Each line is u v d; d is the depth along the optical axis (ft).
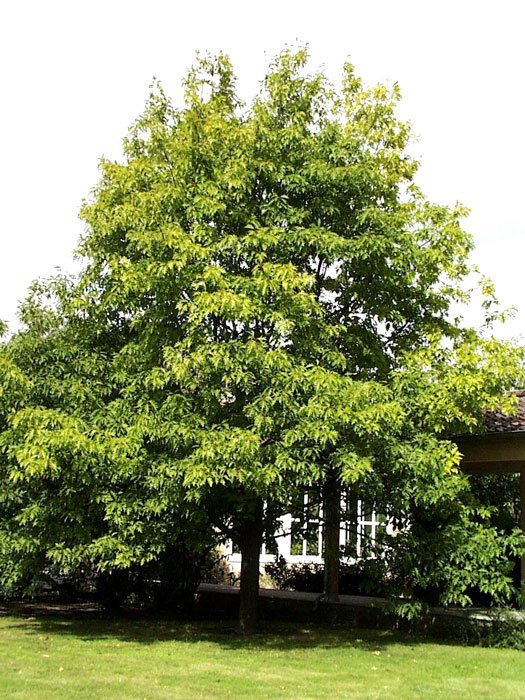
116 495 37.91
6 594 53.62
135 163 41.83
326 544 52.03
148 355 39.70
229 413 38.52
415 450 38.91
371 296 44.45
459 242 44.47
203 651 36.91
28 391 40.47
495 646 40.52
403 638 43.57
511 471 51.72
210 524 42.19
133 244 40.68
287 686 28.68
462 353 41.83
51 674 29.73
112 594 52.75
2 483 42.34
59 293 45.44
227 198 39.65
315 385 35.91
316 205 41.06
